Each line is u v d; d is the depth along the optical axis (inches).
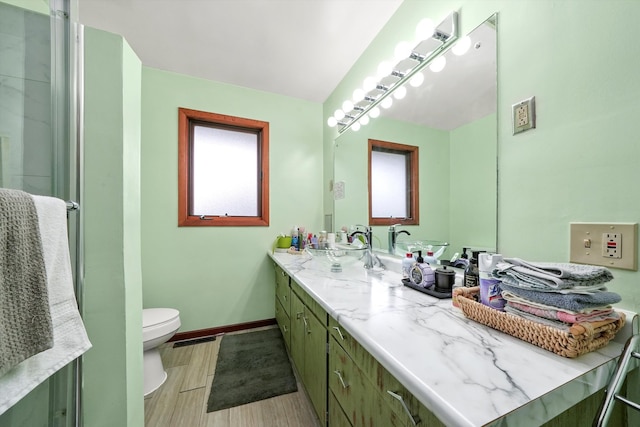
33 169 29.4
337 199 86.9
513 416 15.0
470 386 17.1
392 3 54.3
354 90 73.3
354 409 29.6
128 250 36.1
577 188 26.2
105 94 33.3
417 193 52.2
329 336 37.9
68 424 28.4
